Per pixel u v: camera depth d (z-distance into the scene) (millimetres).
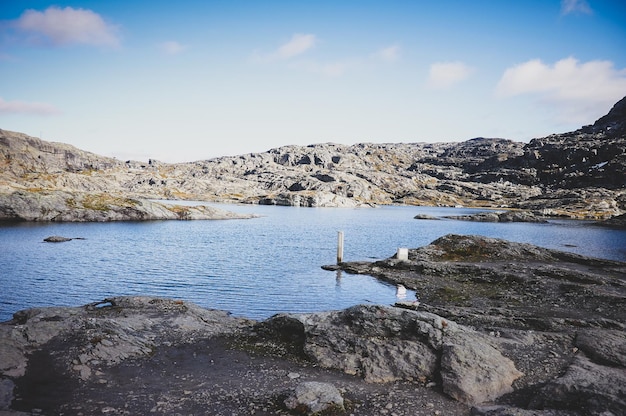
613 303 29609
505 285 36312
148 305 27094
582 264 44469
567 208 187375
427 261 45188
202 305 32906
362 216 170250
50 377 15414
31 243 65438
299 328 20875
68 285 38812
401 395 15227
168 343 20469
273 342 21062
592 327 24000
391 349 18172
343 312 20891
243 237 83812
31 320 21609
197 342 20891
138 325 22297
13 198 98750
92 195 117688
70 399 14016
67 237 73812
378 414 13758
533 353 18406
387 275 42562
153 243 70812
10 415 12297
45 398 13914
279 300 34625
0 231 79812
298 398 14102
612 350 18266
